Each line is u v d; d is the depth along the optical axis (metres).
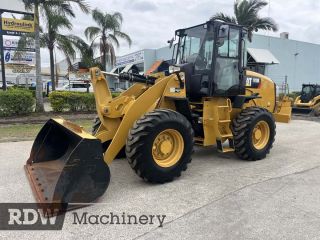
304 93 17.94
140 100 4.88
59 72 41.88
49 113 13.60
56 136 5.01
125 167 5.61
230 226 3.50
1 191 4.46
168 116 4.69
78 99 14.16
